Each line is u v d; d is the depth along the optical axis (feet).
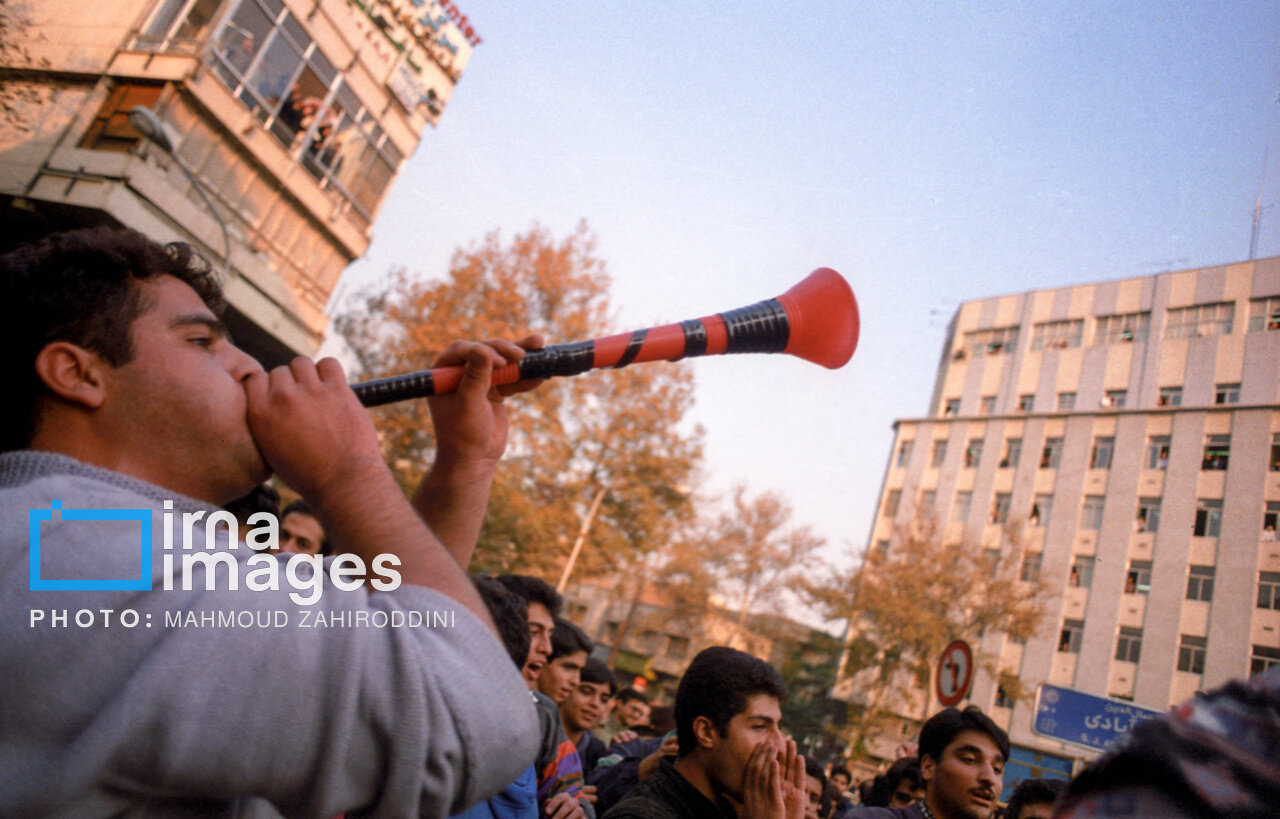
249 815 2.50
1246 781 1.53
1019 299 106.93
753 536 92.99
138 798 2.15
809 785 11.99
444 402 3.93
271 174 43.29
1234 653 75.51
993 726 8.53
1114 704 24.59
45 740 1.99
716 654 6.82
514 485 64.34
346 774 2.06
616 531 72.59
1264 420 82.48
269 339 44.91
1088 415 92.84
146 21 38.99
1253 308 89.35
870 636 83.71
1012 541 84.23
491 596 7.24
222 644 2.09
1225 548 79.61
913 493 101.30
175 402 2.60
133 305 2.67
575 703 12.94
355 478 2.60
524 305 60.39
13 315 2.57
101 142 37.63
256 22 40.86
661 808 6.21
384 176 50.44
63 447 2.57
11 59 38.24
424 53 51.65
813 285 4.66
